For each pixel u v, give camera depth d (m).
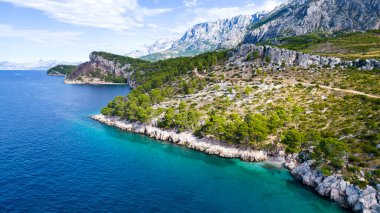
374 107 97.56
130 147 102.75
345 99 113.38
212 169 83.75
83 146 101.38
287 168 84.69
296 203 64.94
